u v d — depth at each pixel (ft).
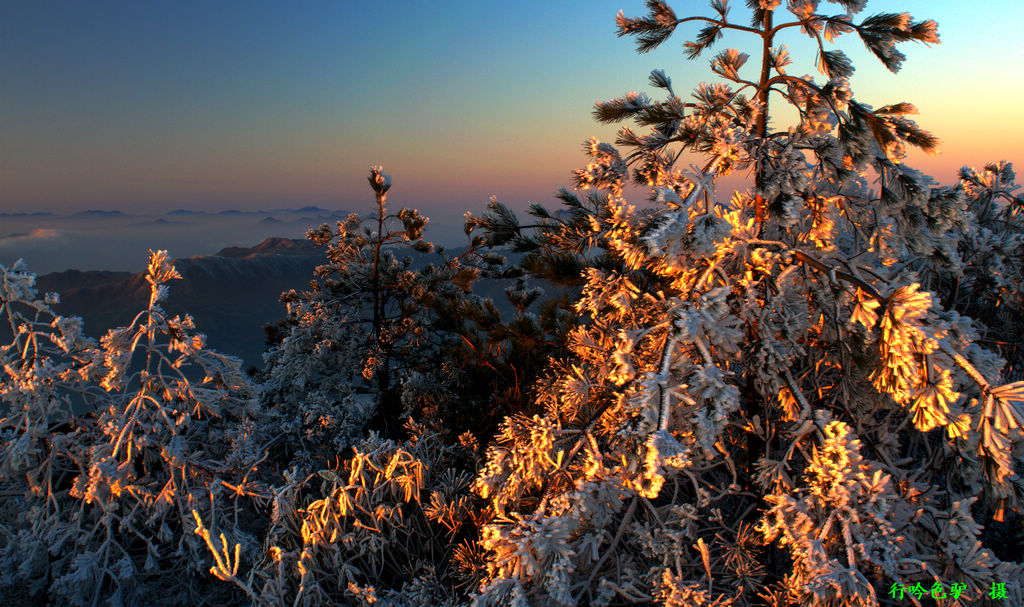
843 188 11.21
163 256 17.02
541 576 9.64
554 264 14.66
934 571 8.49
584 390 12.64
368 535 15.11
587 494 9.71
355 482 16.30
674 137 11.05
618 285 11.72
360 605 14.08
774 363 9.62
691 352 9.09
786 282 9.86
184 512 16.62
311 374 32.17
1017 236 15.92
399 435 27.37
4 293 15.99
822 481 8.73
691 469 11.37
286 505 15.48
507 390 20.44
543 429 10.81
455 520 15.38
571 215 15.51
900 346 7.67
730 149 9.05
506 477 11.19
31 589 15.24
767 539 9.39
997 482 7.80
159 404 16.61
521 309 25.00
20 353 16.60
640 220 10.17
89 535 15.67
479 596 9.52
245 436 18.61
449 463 19.31
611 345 12.76
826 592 8.25
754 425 11.08
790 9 10.94
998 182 19.27
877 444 11.50
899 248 10.59
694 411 7.82
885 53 10.13
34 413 16.56
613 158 11.60
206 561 15.84
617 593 11.43
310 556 14.25
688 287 9.92
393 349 36.06
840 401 12.48
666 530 10.62
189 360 17.22
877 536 8.42
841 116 10.03
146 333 16.58
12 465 15.47
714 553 11.70
